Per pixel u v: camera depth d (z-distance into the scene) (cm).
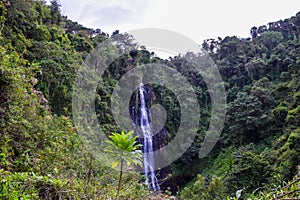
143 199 427
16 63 417
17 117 368
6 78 359
